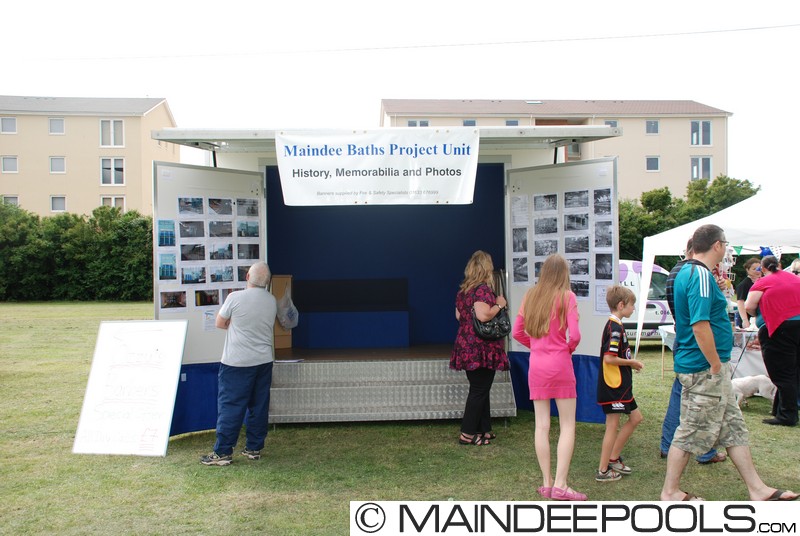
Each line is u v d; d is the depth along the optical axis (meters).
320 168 5.14
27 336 15.02
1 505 4.14
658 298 12.24
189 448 5.48
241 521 3.86
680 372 3.88
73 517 3.93
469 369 5.39
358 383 6.36
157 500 4.22
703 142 37.19
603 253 5.77
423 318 8.56
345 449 5.41
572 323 4.13
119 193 38.22
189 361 5.71
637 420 4.60
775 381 6.20
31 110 37.62
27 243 32.06
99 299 32.38
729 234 7.83
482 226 8.62
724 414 3.86
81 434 5.23
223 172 5.96
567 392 4.15
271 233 8.49
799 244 7.74
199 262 5.80
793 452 5.30
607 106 38.31
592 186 5.84
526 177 6.33
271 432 5.99
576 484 4.50
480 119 36.41
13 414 6.80
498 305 5.39
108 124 38.19
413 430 6.04
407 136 5.13
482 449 5.39
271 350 5.17
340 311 8.00
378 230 8.58
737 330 7.95
